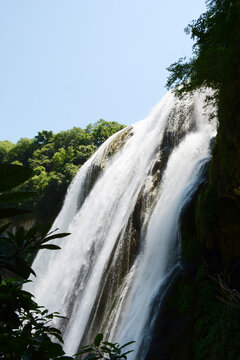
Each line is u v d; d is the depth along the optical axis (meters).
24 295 1.95
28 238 1.53
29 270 1.51
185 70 12.39
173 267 11.91
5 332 1.54
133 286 13.36
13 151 60.69
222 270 10.49
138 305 12.06
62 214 31.80
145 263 13.73
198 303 9.89
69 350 14.66
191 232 12.08
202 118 18.53
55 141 53.16
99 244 19.62
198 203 11.66
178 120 19.72
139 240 15.39
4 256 1.50
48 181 41.06
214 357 8.20
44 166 50.09
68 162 45.81
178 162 16.77
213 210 10.98
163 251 13.05
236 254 10.38
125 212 18.62
